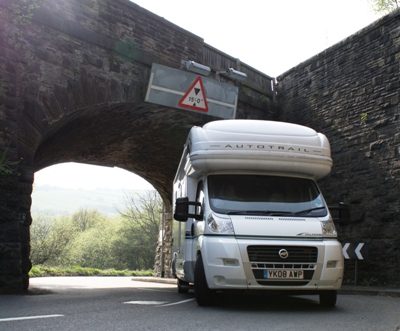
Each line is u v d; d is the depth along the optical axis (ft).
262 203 27.14
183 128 56.90
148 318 21.80
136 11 48.19
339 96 53.47
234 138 28.27
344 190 51.21
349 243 47.42
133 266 172.55
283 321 21.57
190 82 51.19
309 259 24.91
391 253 45.19
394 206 45.37
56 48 42.06
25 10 38.22
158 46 49.75
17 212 36.91
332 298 27.14
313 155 28.50
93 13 44.86
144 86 48.44
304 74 59.31
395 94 46.62
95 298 32.96
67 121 45.98
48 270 106.83
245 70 59.36
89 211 212.64
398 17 47.16
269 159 28.04
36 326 19.01
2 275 34.30
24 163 38.99
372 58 49.70
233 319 21.88
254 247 24.62
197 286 26.37
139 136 60.08
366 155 49.01
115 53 46.44
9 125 36.68
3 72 36.65
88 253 174.29
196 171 29.40
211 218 25.96
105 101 45.44
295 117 60.03
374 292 40.45
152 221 170.19
